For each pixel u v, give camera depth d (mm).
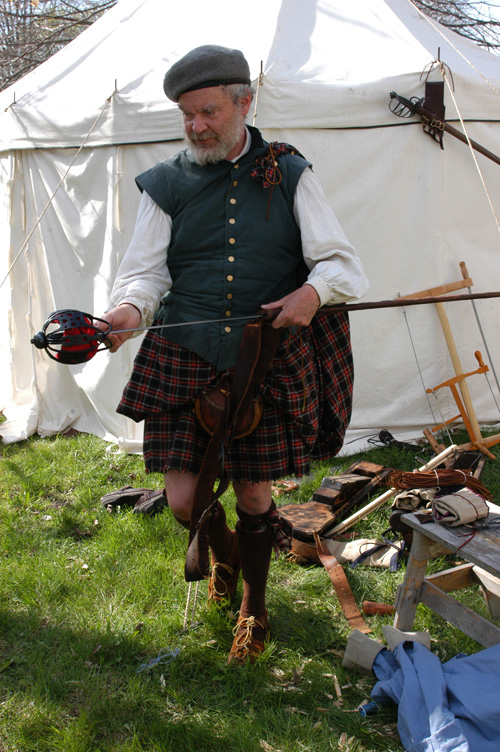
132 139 3842
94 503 3342
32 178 4336
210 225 1927
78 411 4465
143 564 2678
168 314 2004
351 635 2082
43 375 4418
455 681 1784
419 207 3945
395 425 4141
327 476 3297
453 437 4141
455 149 3943
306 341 2045
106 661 2168
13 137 4305
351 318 3979
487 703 1684
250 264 1926
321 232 1929
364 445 3982
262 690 2008
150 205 1972
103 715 1917
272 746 1812
